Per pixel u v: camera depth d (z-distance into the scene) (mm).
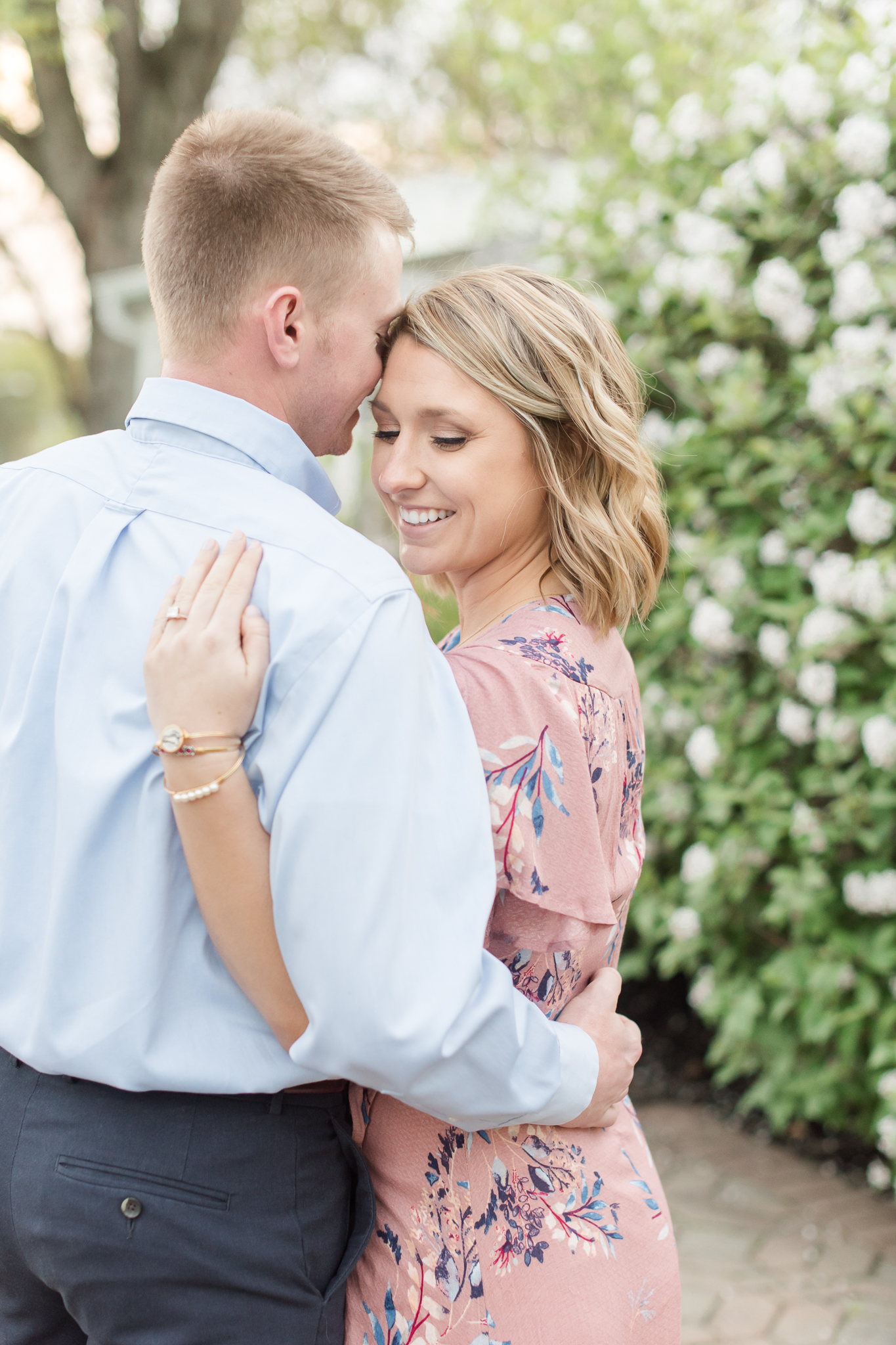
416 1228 1132
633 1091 3699
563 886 1102
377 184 1186
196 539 1071
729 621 3031
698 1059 3906
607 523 1252
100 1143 1028
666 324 3438
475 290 1229
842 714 2852
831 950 2895
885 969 2785
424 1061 943
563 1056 1075
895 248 2842
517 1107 1024
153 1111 1035
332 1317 1105
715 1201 2969
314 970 940
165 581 1066
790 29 3389
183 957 1031
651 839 3527
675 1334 1174
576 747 1113
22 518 1164
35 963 1078
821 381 2801
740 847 3066
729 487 3205
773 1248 2734
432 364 1208
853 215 2791
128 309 8195
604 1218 1144
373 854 942
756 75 3182
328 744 957
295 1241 1066
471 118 8445
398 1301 1129
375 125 10586
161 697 979
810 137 3078
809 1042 3115
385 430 1293
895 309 2830
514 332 1204
